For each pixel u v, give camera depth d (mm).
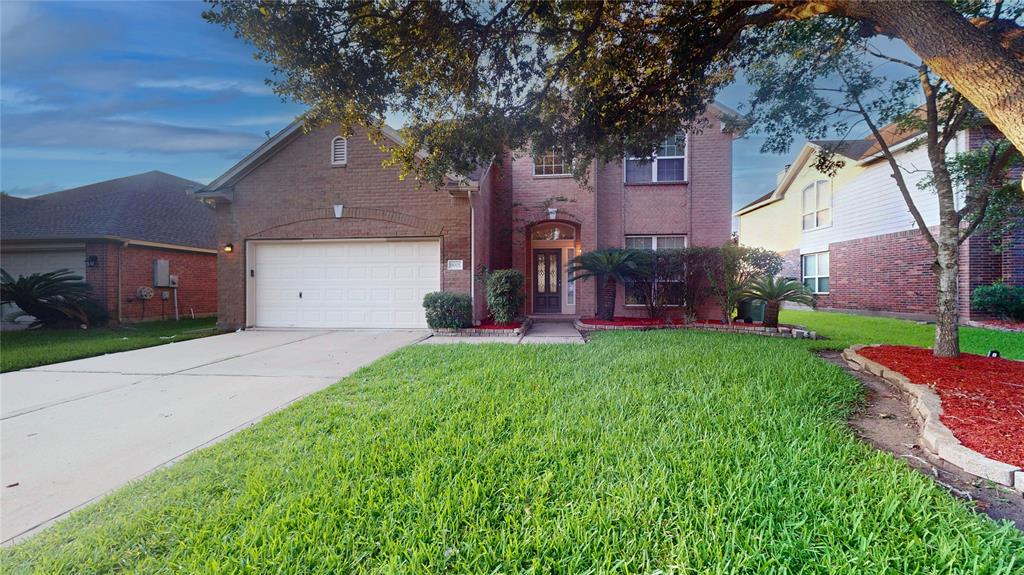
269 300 10539
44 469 2977
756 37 5359
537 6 4645
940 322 5484
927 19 2852
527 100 5641
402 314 10156
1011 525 1957
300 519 2152
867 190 13477
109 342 8422
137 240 12945
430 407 3855
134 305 13156
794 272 17453
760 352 6133
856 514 2027
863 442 3059
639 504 2156
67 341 8773
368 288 10266
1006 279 9773
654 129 6184
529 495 2328
